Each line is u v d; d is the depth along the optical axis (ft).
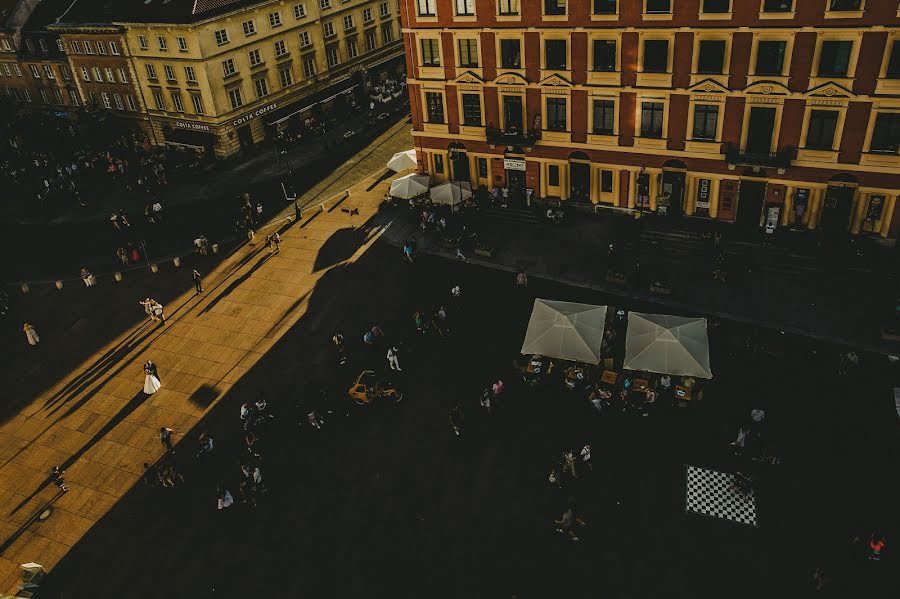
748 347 128.98
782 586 91.81
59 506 117.19
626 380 120.26
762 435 112.78
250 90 244.63
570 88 164.55
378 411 127.95
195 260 186.09
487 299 154.81
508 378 131.64
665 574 94.94
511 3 160.56
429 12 171.83
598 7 152.15
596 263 162.09
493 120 179.73
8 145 271.90
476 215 187.93
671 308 144.56
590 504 105.81
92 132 260.42
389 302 158.51
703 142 156.25
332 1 265.95
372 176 222.07
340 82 280.51
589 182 177.37
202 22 220.43
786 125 146.41
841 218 153.07
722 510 102.68
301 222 198.39
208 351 150.20
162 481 118.21
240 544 106.52
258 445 123.34
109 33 245.24
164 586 101.65
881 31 128.67
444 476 113.60
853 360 120.78
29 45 285.64
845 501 101.81
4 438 133.08
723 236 160.76
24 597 99.96
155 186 232.94
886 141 139.23
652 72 153.69
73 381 146.51
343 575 99.96
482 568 98.63
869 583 91.04
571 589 94.38
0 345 160.66
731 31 141.49
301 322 155.63
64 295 177.47
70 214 220.23
